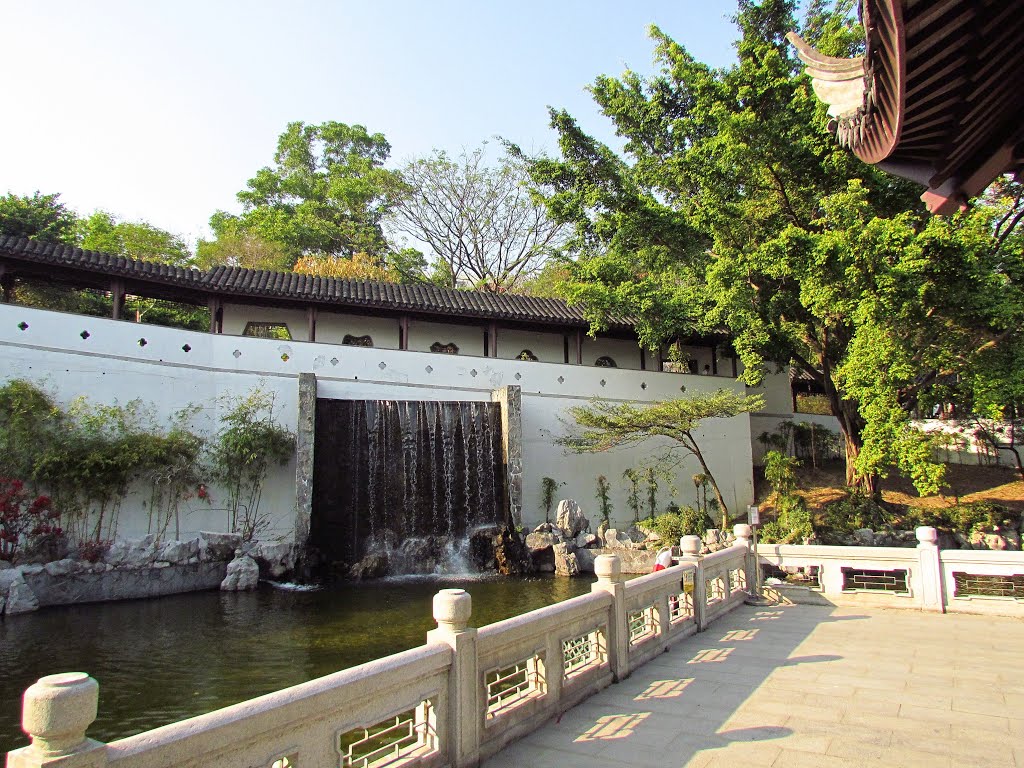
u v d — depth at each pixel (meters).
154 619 14.49
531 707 5.88
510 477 22.28
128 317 32.03
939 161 5.70
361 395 23.05
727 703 6.51
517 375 25.31
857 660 8.07
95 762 2.87
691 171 22.86
